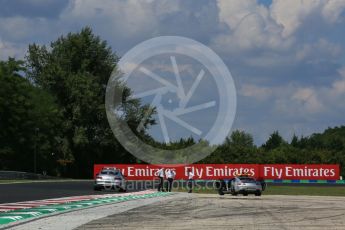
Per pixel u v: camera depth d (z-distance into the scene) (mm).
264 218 20312
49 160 85562
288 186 57906
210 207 26016
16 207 23344
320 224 18156
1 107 78938
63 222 17953
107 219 19234
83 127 87625
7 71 81625
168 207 25625
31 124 81750
